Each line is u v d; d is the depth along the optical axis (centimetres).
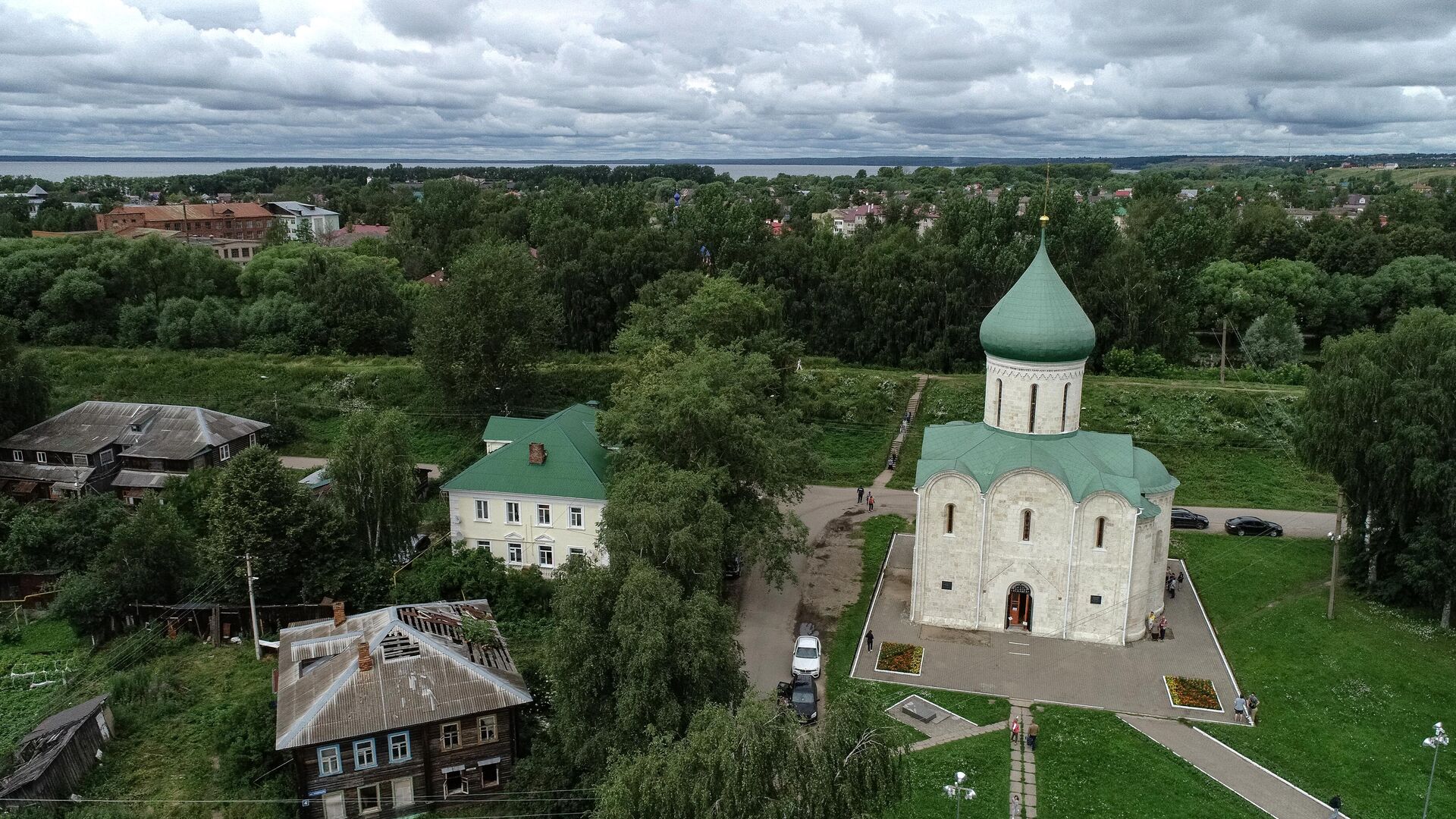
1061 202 13888
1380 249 16262
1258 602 7081
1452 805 4869
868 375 12094
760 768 3284
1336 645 6350
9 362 9481
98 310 13675
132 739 5566
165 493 8450
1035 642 6550
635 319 10969
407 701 5000
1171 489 6625
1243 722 5612
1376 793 4978
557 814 4578
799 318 13862
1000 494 6469
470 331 10656
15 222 19888
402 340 13662
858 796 3353
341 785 4894
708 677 4509
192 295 14225
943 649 6469
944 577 6725
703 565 5319
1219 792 4978
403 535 7462
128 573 6781
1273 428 10125
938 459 6838
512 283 10956
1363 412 6762
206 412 9644
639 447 6950
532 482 7488
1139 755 5281
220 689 6131
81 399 11512
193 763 5331
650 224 17138
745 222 14462
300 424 11038
